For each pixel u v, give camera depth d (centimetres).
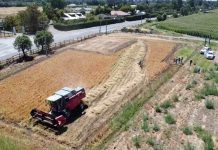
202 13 18138
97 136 2908
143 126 3028
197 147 2683
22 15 8912
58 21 10700
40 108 3478
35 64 5231
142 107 3541
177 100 3725
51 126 3102
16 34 8462
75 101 3319
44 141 2833
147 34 8550
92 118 3275
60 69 4981
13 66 5106
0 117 3241
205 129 3006
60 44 6738
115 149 2672
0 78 4462
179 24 11475
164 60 5688
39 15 8981
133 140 2789
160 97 3850
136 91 4047
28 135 2928
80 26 10381
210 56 5772
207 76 4656
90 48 6462
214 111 3431
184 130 2942
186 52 6300
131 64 5316
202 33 8875
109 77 4662
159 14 15150
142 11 16950
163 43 7175
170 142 2759
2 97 3756
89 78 4588
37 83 4297
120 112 3412
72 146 2764
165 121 3162
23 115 3300
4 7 18562
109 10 14475
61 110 3158
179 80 4531
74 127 3092
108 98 3803
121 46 6694
